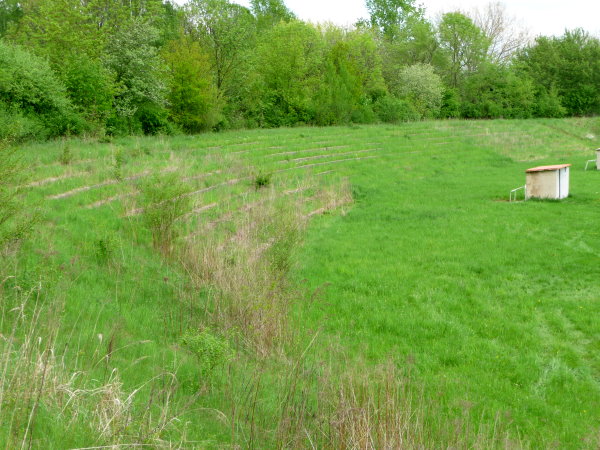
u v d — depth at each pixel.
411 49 69.62
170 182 16.80
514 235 18.78
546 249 17.00
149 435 5.68
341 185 26.19
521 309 12.86
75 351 7.98
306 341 10.34
